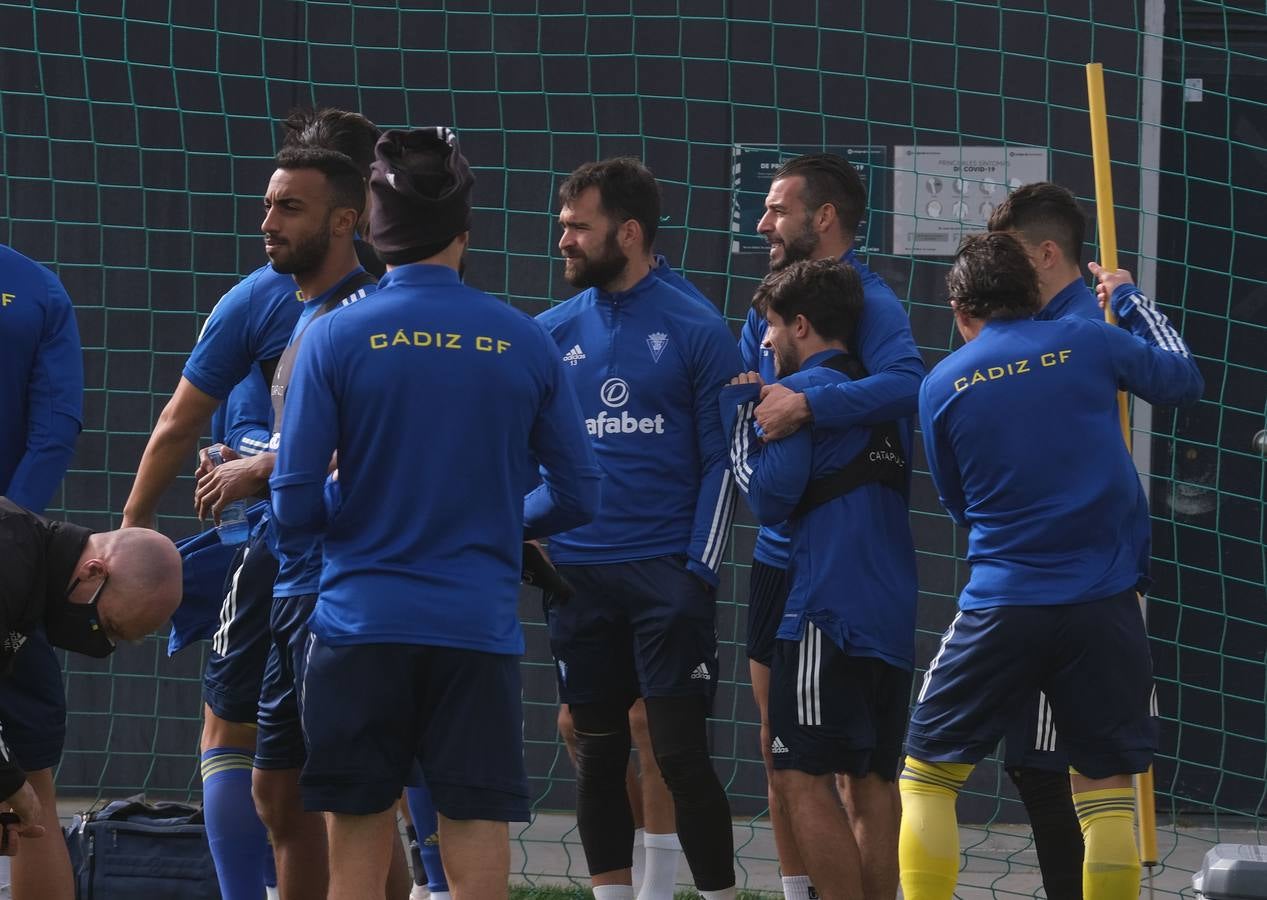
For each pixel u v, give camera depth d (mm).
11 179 22172
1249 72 21734
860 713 14438
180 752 22562
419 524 11289
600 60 21891
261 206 22188
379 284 12164
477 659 11359
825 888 14211
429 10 21953
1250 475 21969
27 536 11086
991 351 13625
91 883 16281
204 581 14680
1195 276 21844
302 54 22047
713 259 21844
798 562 14539
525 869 19875
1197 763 21953
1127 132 21547
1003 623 13297
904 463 14961
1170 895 19031
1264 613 21938
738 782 22078
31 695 12891
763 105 21750
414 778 13945
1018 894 19078
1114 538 13352
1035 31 21531
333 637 11312
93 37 22094
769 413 14289
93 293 22281
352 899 11469
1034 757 14750
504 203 22031
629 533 15281
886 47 21656
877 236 21719
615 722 15703
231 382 14438
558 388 11992
